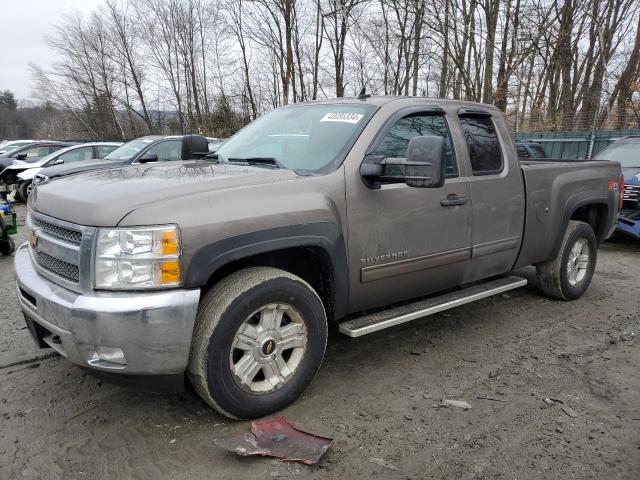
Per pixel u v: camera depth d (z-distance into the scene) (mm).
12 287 5742
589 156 15328
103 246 2463
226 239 2629
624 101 18500
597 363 3783
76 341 2475
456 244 3812
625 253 7664
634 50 19016
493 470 2539
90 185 2918
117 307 2398
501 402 3201
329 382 3436
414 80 22516
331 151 3359
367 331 3289
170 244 2473
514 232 4309
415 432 2861
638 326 4551
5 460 2582
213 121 27016
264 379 2980
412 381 3471
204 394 2723
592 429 2904
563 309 4977
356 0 20953
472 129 4094
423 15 19938
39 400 3172
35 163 13805
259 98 28094
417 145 2932
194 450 2676
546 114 23219
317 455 2588
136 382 2582
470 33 18938
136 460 2596
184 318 2508
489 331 4391
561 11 19812
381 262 3377
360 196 3227
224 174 3076
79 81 37750
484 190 3979
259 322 2875
